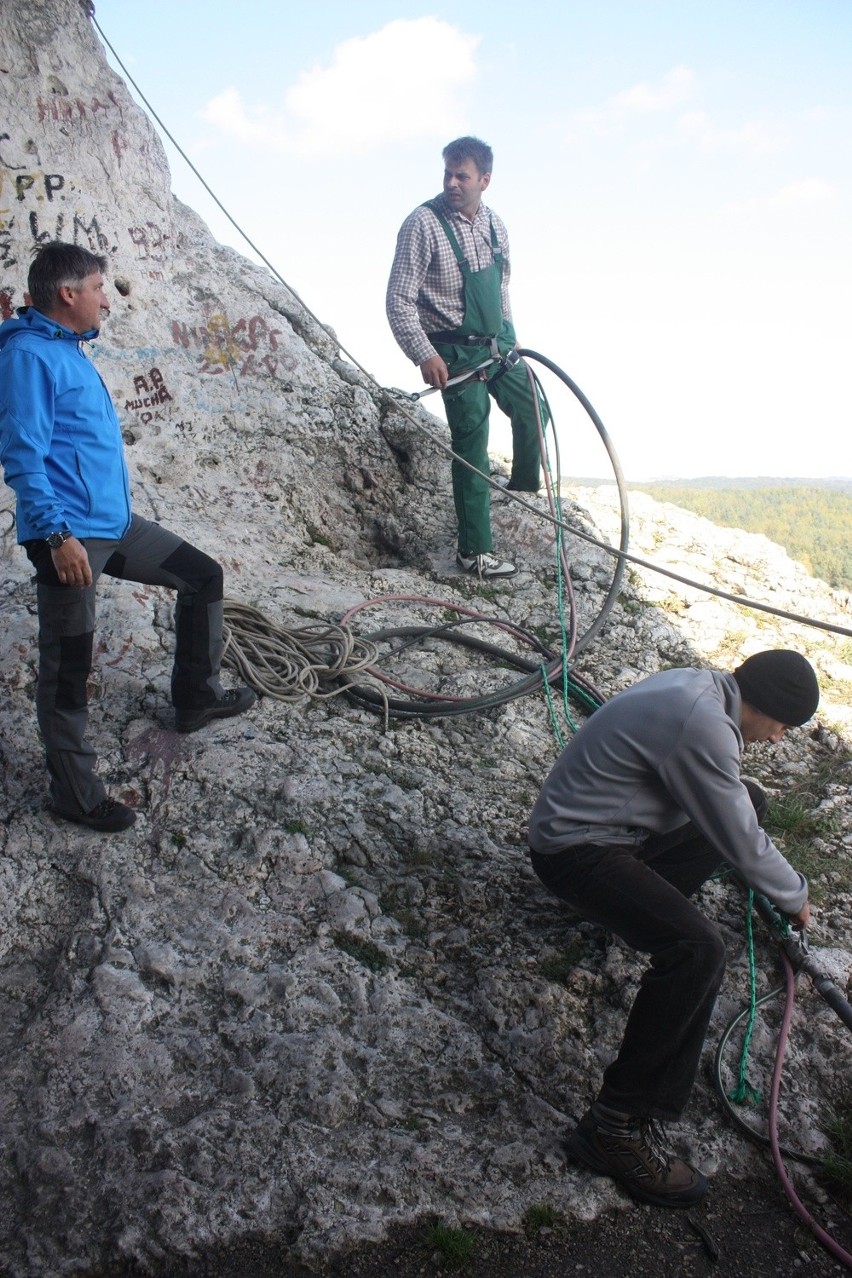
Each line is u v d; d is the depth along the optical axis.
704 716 2.77
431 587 5.64
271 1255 2.61
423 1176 2.76
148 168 5.83
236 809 3.79
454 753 4.29
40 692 3.49
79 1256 2.61
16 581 4.73
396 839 3.73
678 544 6.38
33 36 5.33
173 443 5.80
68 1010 3.19
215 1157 2.78
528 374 5.84
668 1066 2.64
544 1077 3.04
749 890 3.42
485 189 5.27
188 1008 3.19
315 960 3.30
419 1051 3.08
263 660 4.45
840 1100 3.04
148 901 3.50
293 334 6.26
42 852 3.67
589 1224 2.71
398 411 6.53
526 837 3.82
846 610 6.01
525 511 6.09
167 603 4.73
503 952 3.35
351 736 4.24
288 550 5.77
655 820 2.94
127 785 3.88
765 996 3.25
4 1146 2.85
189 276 6.02
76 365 3.41
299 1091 2.94
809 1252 2.69
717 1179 2.85
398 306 5.23
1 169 5.30
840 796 4.20
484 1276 2.58
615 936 3.36
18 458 3.24
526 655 5.09
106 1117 2.89
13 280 5.38
